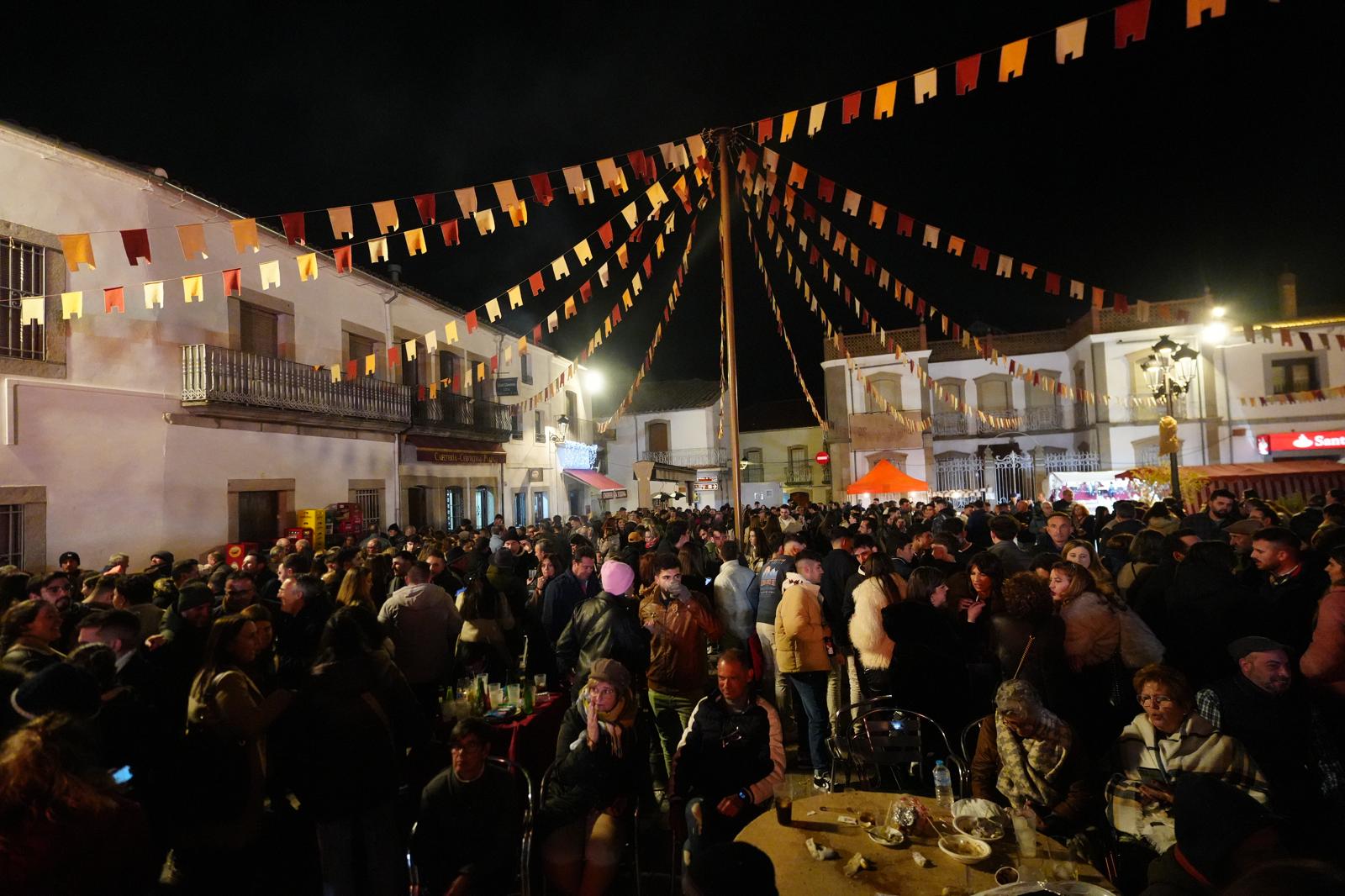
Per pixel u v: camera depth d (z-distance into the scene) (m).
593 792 3.93
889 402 31.41
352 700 3.74
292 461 13.76
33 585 5.68
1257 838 2.11
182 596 5.00
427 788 3.78
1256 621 4.68
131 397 10.66
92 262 5.62
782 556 6.91
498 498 22.02
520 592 7.95
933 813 3.57
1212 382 26.89
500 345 22.45
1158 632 5.41
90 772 2.54
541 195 6.48
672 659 5.38
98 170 10.19
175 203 11.40
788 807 3.50
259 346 13.28
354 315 15.82
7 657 3.52
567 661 5.66
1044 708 3.76
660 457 35.94
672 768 4.12
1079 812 3.55
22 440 9.28
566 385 28.02
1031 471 28.38
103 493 10.25
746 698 4.10
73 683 2.87
